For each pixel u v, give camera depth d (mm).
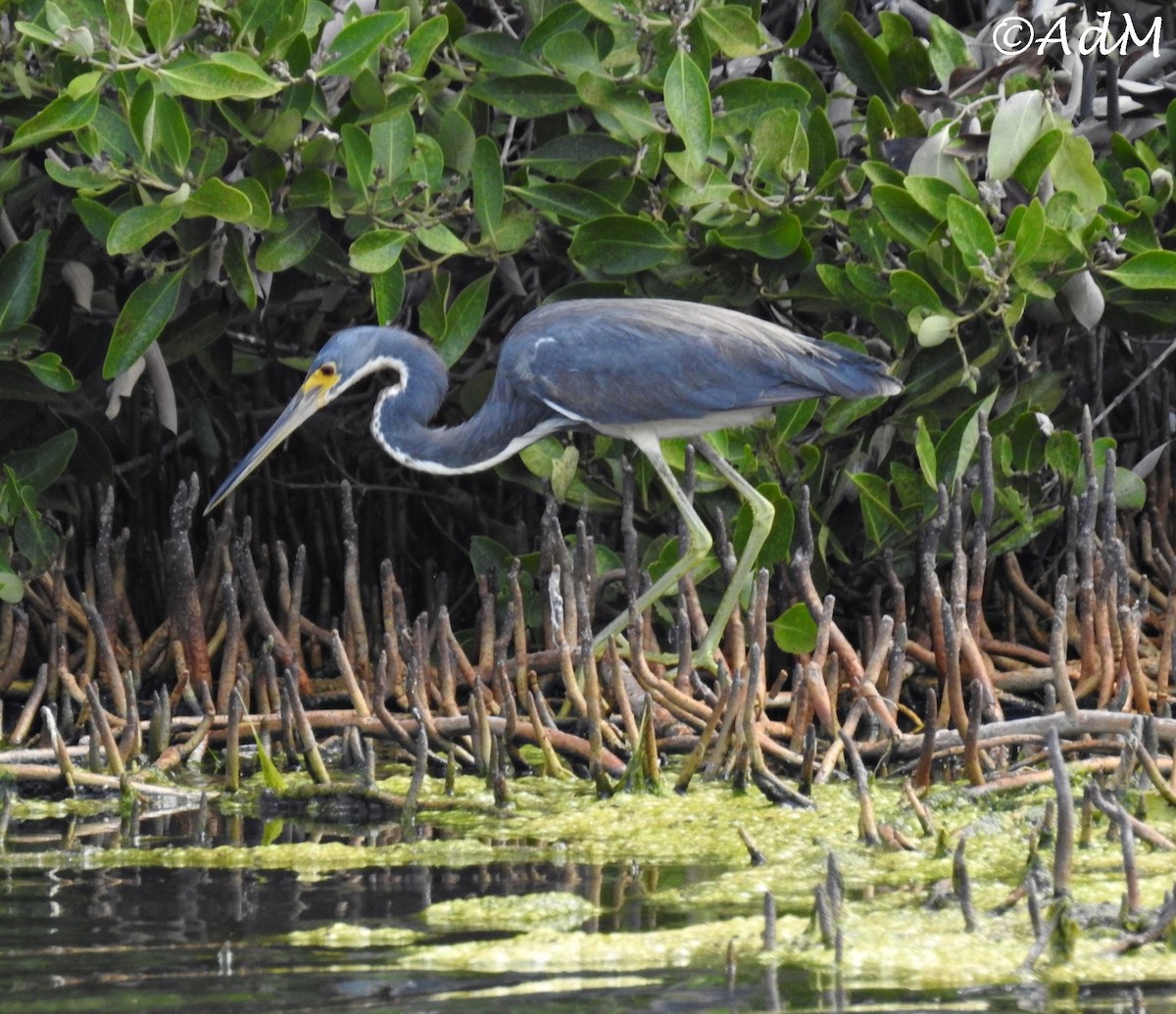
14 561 13430
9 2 10891
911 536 12898
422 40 11391
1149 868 8211
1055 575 14531
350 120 11758
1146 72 13391
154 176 10883
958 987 6270
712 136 12102
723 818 9641
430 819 9906
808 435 13711
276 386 15469
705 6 11719
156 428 14789
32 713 11898
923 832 9148
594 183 12297
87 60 10133
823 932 6863
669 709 10906
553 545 12453
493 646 12750
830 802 9922
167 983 6289
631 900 7777
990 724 10562
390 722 10914
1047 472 13523
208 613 13711
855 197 12773
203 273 12242
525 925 7258
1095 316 12148
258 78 10375
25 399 12586
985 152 11820
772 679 13430
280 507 15703
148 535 15086
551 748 10852
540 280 14531
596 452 13195
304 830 9633
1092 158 11648
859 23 14133
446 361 12609
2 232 12547
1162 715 11875
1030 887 7125
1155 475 14805
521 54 12258
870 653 12117
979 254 11445
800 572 11492
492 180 11984
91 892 7930
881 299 12406
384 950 6816
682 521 11977
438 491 15570
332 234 13305
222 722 11906
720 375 11484
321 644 14023
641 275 13047
